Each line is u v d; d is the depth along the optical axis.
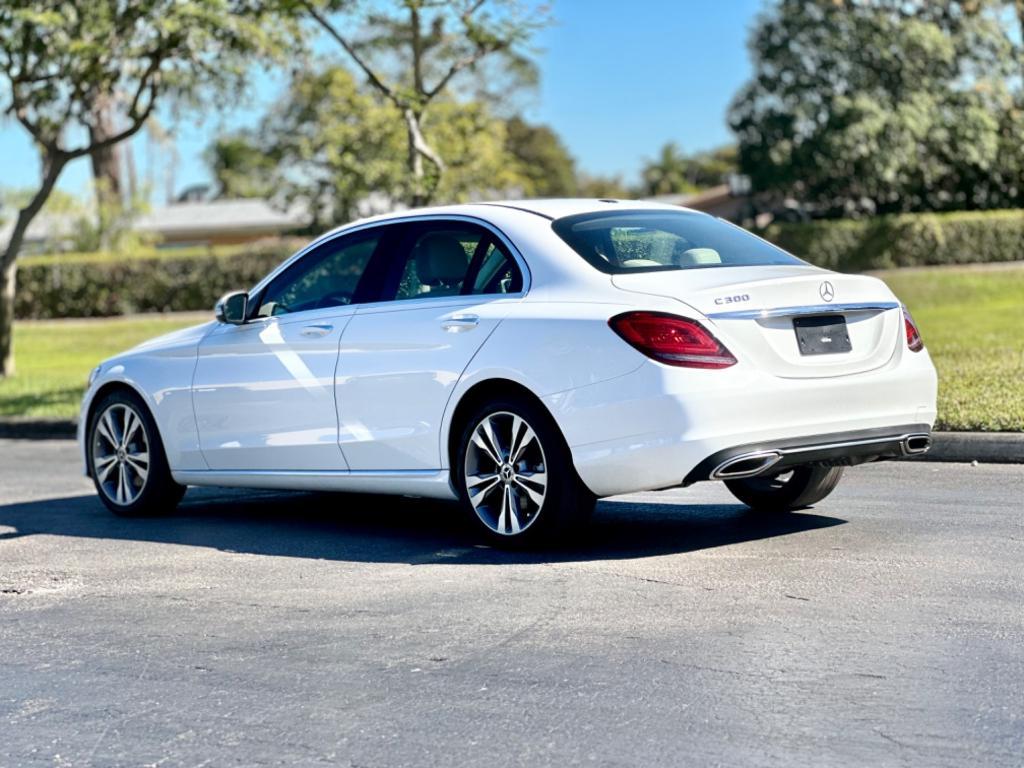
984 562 5.92
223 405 7.94
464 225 7.07
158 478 8.42
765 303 6.14
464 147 33.25
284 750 4.03
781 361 6.14
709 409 5.96
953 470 8.59
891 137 35.00
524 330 6.48
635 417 6.07
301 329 7.56
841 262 34.81
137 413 8.50
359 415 7.21
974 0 35.38
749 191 37.12
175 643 5.29
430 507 8.45
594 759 3.82
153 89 19.09
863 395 6.32
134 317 33.56
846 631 4.93
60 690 4.75
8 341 20.55
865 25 35.00
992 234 34.47
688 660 4.68
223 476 8.01
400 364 6.99
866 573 5.79
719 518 7.36
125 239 41.78
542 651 4.89
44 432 15.03
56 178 19.97
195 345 8.16
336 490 7.46
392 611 5.60
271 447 7.67
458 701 4.39
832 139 34.81
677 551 6.46
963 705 4.10
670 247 6.68
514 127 58.75
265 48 17.86
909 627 4.94
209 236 62.72
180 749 4.09
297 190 36.28
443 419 6.80
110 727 4.33
